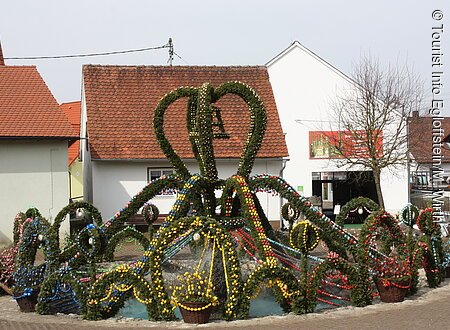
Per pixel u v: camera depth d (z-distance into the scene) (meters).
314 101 34.53
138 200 15.29
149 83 31.81
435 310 11.98
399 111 34.41
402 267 13.18
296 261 14.70
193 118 15.32
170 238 12.34
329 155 33.50
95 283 12.37
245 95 14.83
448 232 20.89
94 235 12.75
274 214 29.14
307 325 10.97
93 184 28.11
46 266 13.55
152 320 11.91
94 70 31.89
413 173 39.72
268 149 29.47
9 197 25.05
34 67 29.02
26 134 24.97
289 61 34.50
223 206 14.62
